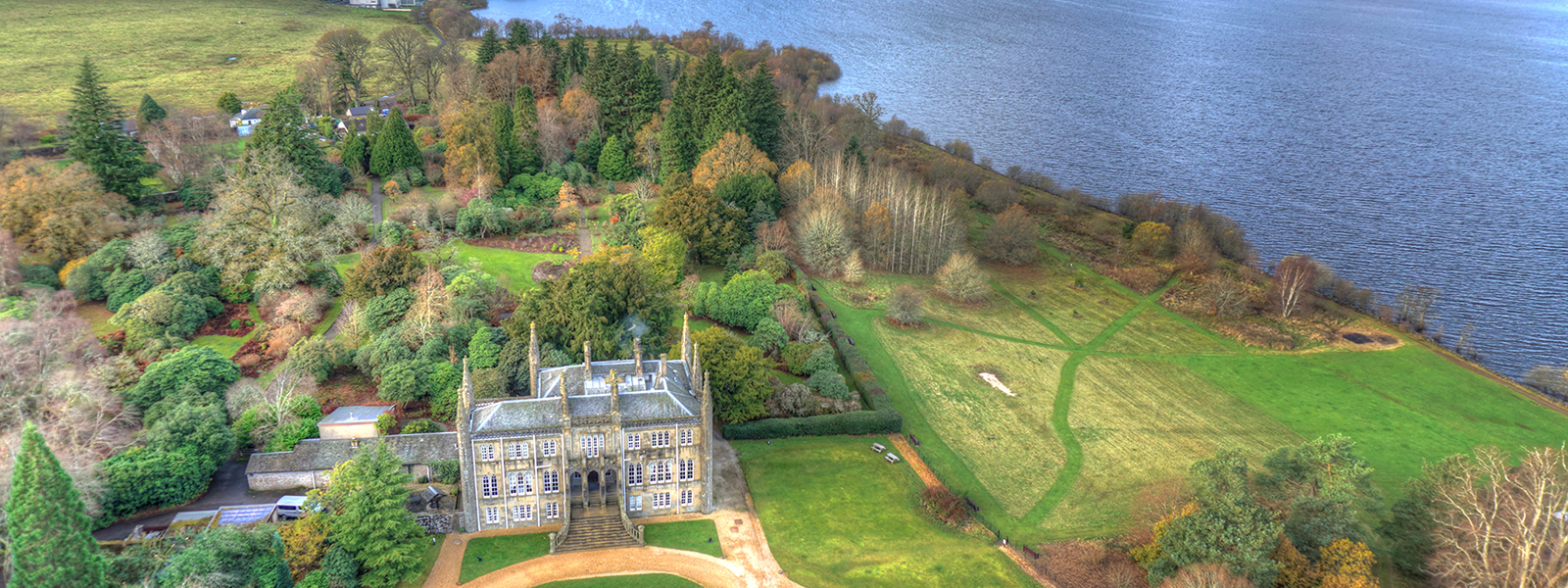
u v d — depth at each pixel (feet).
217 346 440.04
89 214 492.95
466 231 579.07
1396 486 386.73
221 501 329.72
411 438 350.43
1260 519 284.41
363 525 286.46
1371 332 554.05
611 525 329.11
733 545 325.83
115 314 451.94
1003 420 433.07
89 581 242.78
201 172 594.65
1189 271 630.74
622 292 433.07
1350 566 275.80
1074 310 574.56
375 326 439.22
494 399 378.32
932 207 622.95
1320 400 467.11
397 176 624.18
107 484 302.25
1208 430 431.02
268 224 502.38
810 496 358.02
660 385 338.95
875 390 435.53
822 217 592.60
